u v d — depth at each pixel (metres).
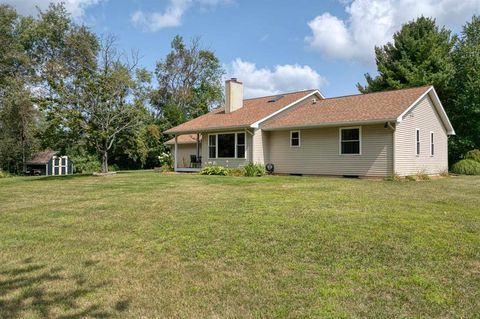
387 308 3.33
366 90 31.62
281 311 3.31
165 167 24.19
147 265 4.59
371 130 15.86
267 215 7.16
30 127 29.08
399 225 6.18
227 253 4.97
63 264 4.67
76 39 33.03
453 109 25.33
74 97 19.41
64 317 3.26
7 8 31.69
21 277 4.23
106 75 20.58
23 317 3.26
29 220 7.30
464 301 3.44
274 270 4.33
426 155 17.70
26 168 32.81
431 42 27.23
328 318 3.17
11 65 31.73
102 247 5.38
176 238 5.72
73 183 14.89
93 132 19.22
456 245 5.07
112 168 31.88
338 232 5.80
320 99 22.58
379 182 13.77
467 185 12.66
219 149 20.62
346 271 4.24
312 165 17.94
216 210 7.79
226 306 3.44
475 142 24.05
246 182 13.67
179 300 3.59
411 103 15.65
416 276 4.04
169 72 42.66
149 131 30.31
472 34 27.27
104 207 8.56
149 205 8.65
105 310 3.39
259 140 19.14
